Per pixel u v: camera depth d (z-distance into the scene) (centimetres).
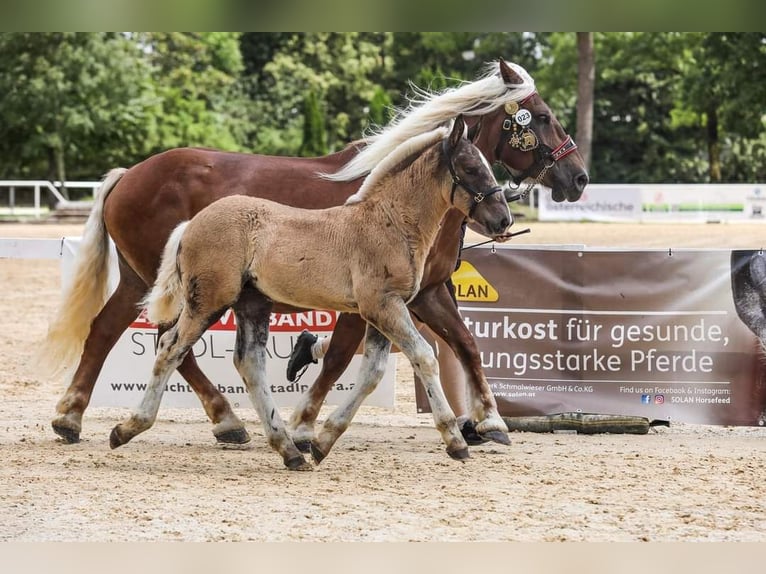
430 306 1038
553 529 751
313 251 914
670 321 1215
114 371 1248
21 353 1741
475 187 910
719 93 6109
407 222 917
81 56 5809
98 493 841
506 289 1222
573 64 6950
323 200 1048
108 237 1108
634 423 1194
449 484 896
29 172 6231
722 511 809
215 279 923
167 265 952
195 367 1084
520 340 1222
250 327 962
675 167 6969
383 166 929
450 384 1162
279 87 7056
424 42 7325
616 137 7069
